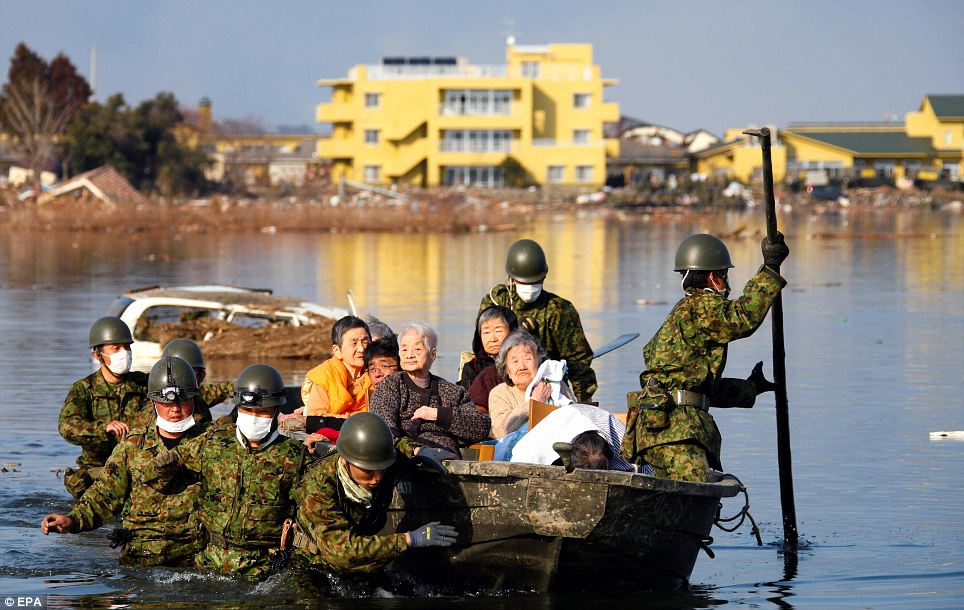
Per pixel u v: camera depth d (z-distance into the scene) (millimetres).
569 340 21734
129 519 18234
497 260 86875
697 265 17953
